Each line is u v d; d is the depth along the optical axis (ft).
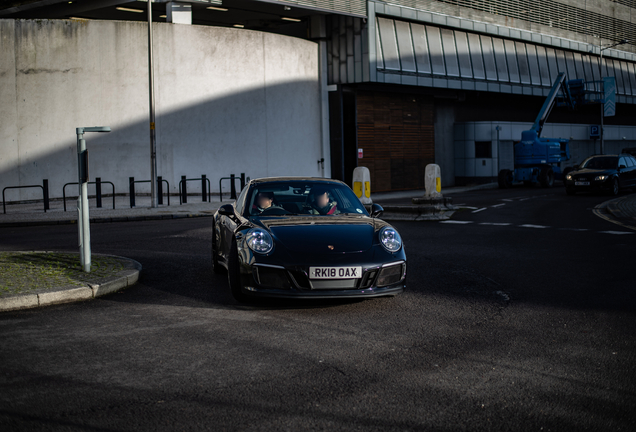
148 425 10.77
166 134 78.48
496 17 117.08
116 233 42.91
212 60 80.79
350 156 97.66
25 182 72.84
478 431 10.48
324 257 18.74
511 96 127.75
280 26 105.50
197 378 13.20
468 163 116.47
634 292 21.84
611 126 142.10
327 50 96.22
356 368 13.80
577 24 139.54
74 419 11.03
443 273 26.17
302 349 15.28
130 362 14.33
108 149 76.02
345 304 20.29
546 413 11.22
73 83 74.28
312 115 94.22
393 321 18.03
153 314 19.04
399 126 106.01
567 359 14.34
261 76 85.30
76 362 14.34
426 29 102.83
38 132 73.20
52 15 94.53
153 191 63.05
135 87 76.69
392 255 19.52
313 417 11.07
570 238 37.81
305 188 23.61
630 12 157.99
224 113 82.23
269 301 20.79
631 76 158.51
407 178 108.17
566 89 107.96
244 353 14.98
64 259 27.35
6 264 25.70
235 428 10.61
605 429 10.53
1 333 16.88
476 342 15.83
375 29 93.50
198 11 92.79
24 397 12.12
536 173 97.66
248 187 24.07
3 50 71.36
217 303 20.54
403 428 10.59
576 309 19.36
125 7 89.45
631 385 12.61
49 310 19.60
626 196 71.97
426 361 14.28
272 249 19.07
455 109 118.62
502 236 39.22
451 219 50.78
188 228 45.88
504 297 21.31
